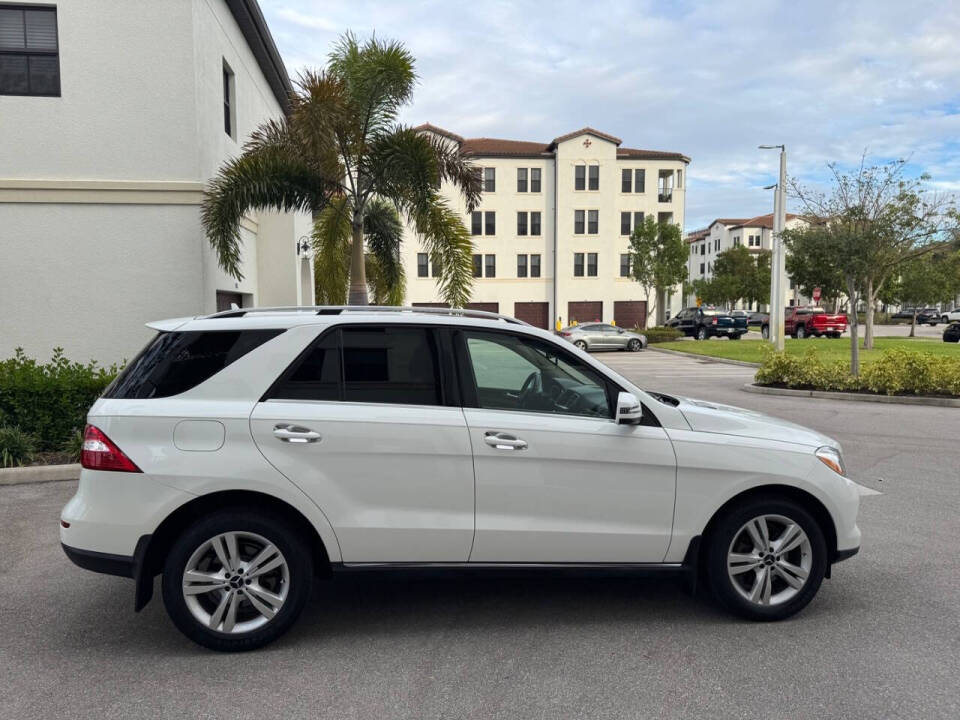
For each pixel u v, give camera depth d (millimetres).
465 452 3572
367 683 3225
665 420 3805
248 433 3432
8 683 3232
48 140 10062
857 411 12086
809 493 3844
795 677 3271
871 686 3188
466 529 3590
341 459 3496
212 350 3574
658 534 3744
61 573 4633
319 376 3592
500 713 2979
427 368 3693
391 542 3551
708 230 96312
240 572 3488
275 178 11242
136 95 10242
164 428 3414
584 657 3477
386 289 19297
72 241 10180
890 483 7023
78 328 10250
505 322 3896
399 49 12648
